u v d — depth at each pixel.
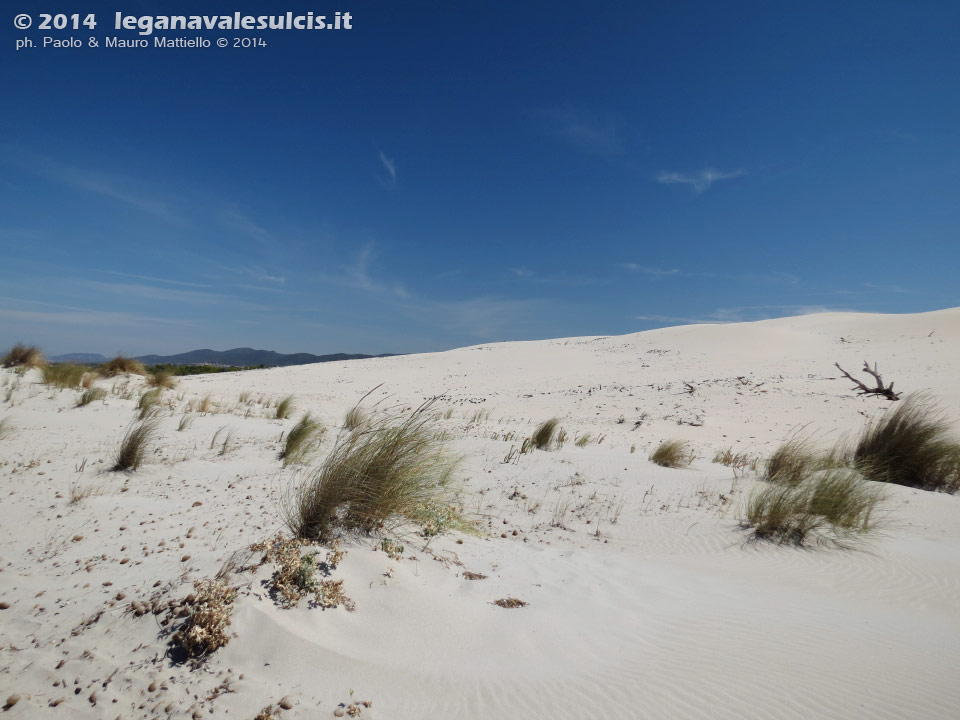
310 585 3.40
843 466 8.73
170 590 3.41
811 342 45.91
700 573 4.84
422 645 3.14
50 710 2.42
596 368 42.09
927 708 2.65
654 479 8.88
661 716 2.56
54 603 3.42
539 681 2.87
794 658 3.15
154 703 2.49
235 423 12.34
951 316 45.44
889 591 4.47
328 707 2.53
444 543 4.77
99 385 16.97
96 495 6.16
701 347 48.44
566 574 4.53
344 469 4.60
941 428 9.61
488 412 22.05
